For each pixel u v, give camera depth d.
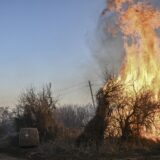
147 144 43.34
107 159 37.72
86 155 40.28
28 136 51.62
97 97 45.66
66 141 46.78
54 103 59.78
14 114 61.84
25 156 45.50
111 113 45.00
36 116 57.94
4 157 46.00
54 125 56.56
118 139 43.84
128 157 38.50
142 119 44.06
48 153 43.38
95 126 45.03
